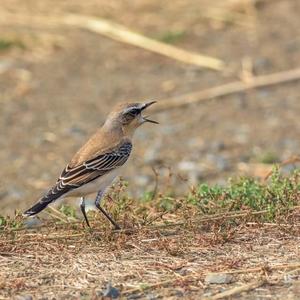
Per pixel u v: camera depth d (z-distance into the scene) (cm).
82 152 1158
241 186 1216
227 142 1886
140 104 1216
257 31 2367
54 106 2102
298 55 2228
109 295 947
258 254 1035
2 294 959
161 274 995
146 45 2303
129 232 1105
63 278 994
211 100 2081
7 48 2338
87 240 1092
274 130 1925
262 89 2106
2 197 1681
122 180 1202
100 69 2255
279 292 942
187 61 2245
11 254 1060
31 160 1858
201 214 1148
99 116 2042
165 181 1705
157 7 2486
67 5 2500
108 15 2442
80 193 1136
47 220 1173
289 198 1154
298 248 1048
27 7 2488
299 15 2445
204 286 966
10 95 2161
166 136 1936
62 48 2342
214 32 2370
